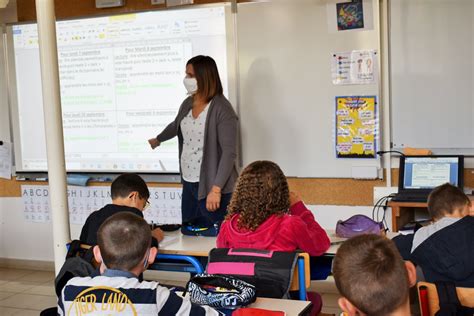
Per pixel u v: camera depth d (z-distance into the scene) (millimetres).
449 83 4152
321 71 4457
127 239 1991
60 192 3680
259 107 4645
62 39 5238
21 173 5527
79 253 2984
